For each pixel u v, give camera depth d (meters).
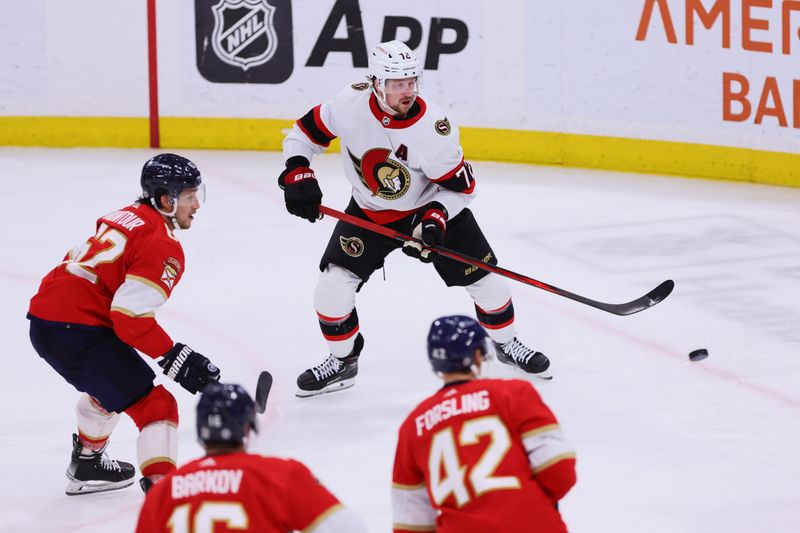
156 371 18.75
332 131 17.31
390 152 16.72
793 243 25.56
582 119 31.42
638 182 30.55
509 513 9.22
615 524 13.80
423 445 9.66
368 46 31.66
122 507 14.39
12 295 21.97
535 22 31.06
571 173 31.25
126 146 32.41
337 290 17.34
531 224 26.86
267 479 8.70
